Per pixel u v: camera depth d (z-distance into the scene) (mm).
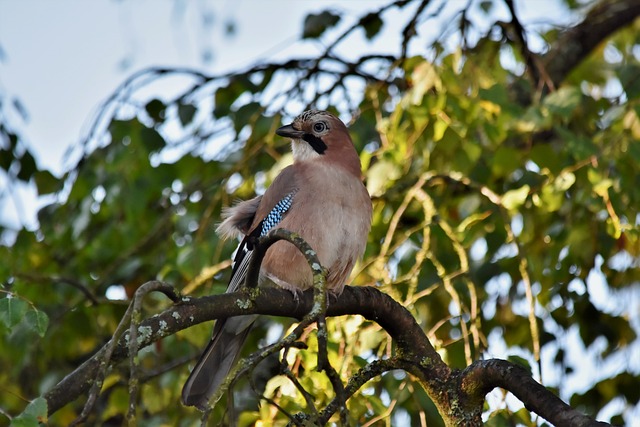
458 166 9898
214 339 7719
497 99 9344
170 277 10742
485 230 10312
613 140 9352
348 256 8961
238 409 9711
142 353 8031
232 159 11258
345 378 7582
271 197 9250
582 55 12820
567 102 9125
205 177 11547
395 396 7910
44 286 11242
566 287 10438
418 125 9383
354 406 7574
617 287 10758
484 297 10359
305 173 9227
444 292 9883
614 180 9297
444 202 10734
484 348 8430
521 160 10398
